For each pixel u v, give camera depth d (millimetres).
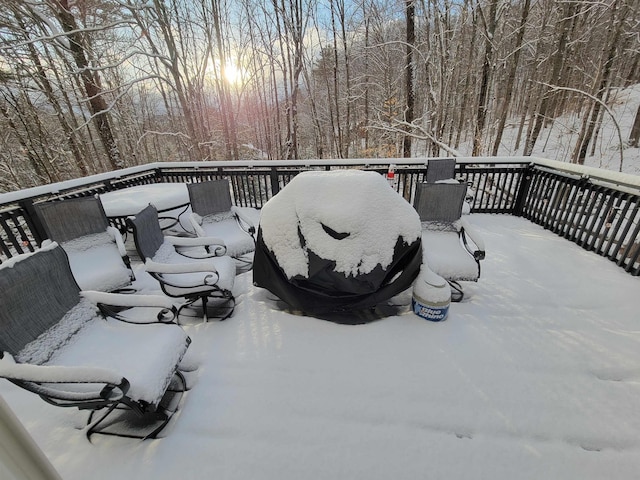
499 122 8922
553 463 1338
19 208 3027
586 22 8305
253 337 2152
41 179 9484
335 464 1350
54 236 2553
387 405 1614
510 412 1565
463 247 2693
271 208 2340
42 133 9211
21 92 8109
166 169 5215
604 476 1285
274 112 13656
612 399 1631
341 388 1719
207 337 2170
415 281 2312
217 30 9375
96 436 1504
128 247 3939
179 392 1732
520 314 2320
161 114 14781
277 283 2324
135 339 1615
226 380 1802
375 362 1891
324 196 2191
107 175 4160
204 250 3127
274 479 1301
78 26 6766
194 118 10062
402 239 2176
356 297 2184
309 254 2139
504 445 1412
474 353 1945
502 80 10367
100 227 2799
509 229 4047
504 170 4430
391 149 10141
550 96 8328
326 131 14672
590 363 1858
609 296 2504
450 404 1613
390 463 1350
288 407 1618
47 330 1478
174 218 4133
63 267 1673
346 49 10273
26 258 1465
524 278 2812
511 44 9242
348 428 1503
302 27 9086
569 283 2711
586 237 3352
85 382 1208
